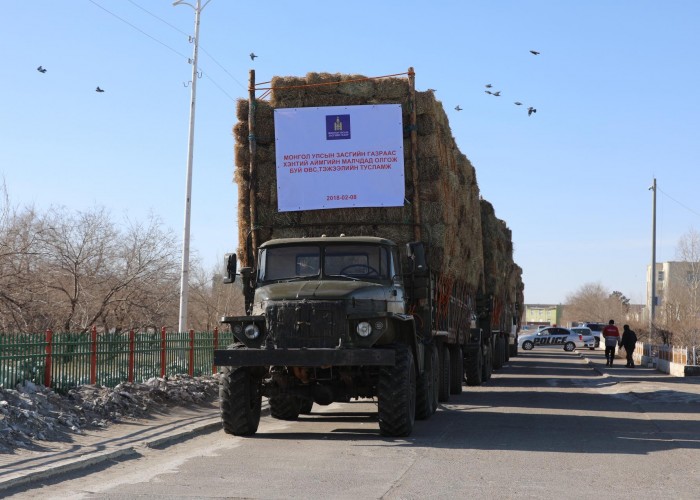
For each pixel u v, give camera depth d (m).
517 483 8.24
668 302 60.56
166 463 9.27
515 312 46.19
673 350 29.55
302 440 11.30
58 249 24.47
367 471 8.82
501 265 31.16
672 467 9.37
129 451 9.82
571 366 36.75
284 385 11.96
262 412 15.05
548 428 12.88
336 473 8.67
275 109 15.71
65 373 12.81
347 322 11.20
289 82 15.86
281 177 15.57
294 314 11.23
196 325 36.72
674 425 13.56
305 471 8.77
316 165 15.57
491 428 12.80
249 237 15.74
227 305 36.06
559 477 8.61
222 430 12.38
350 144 15.58
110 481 8.13
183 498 7.30
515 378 27.41
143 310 26.69
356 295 11.45
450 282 17.14
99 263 25.81
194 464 9.19
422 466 9.17
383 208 15.48
